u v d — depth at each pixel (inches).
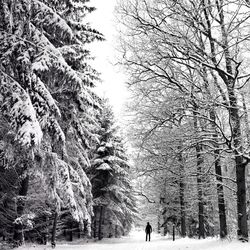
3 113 393.4
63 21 421.4
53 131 435.2
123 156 1354.6
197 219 1325.0
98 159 1237.1
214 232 1416.1
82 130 642.8
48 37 541.3
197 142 506.9
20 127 362.0
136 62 518.3
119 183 1365.7
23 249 573.6
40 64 391.5
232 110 495.5
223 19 500.4
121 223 1464.1
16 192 654.5
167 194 1018.1
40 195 682.2
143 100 542.0
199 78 519.8
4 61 392.2
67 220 1086.4
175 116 518.0
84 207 710.5
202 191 794.2
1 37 394.9
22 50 394.3
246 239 488.7
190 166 637.9
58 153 607.8
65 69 419.8
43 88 414.9
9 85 383.2
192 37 516.4
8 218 680.4
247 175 805.2
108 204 1289.4
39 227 845.8
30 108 364.2
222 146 538.3
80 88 436.8
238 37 476.4
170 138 524.1
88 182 727.7
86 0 653.9
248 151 482.6
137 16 501.7
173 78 499.2
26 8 389.7
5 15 378.0
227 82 499.5
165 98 518.9
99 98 768.9
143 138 534.6
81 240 1309.1
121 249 663.8
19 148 446.9
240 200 502.9
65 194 495.8
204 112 492.4
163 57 494.3
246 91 491.5
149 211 1611.7
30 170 532.4
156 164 602.5
